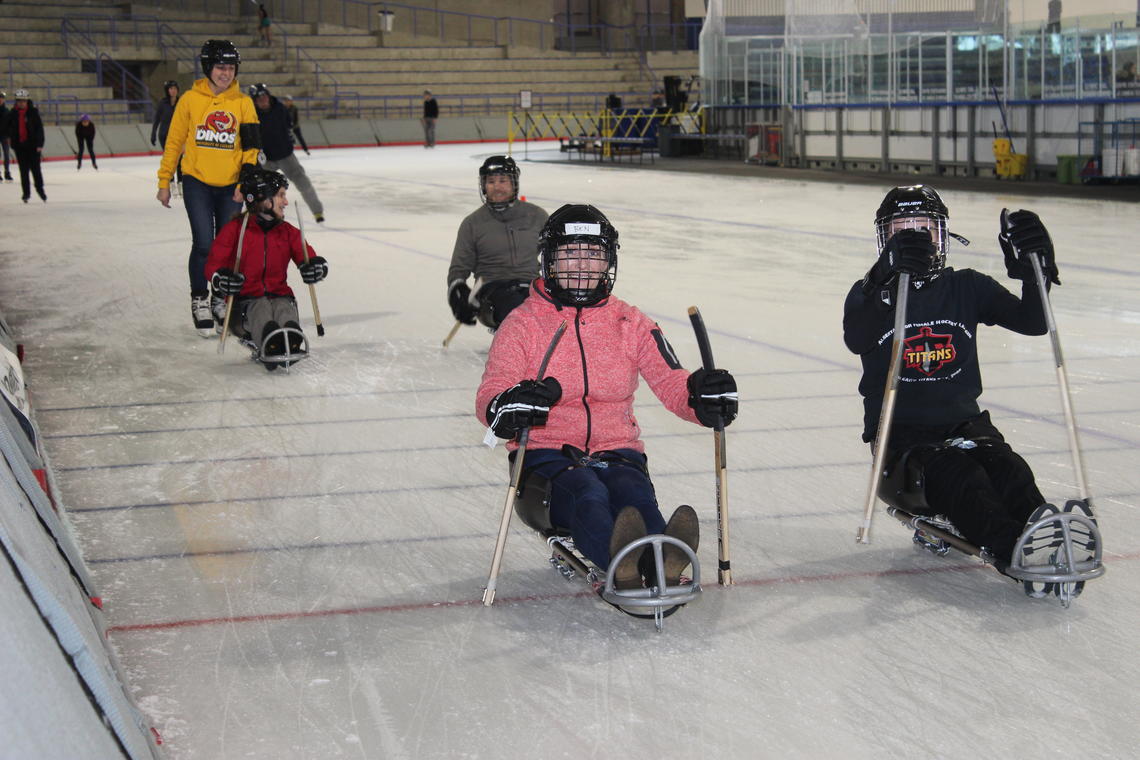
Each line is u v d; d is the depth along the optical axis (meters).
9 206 18.92
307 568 4.10
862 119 24.78
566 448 3.78
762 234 14.02
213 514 4.65
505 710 3.09
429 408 6.26
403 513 4.66
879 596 3.81
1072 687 3.18
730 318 8.64
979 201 17.45
